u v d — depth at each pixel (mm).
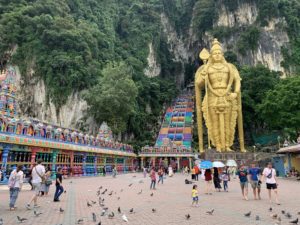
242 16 81562
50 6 59188
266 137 55531
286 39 74250
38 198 13312
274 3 76375
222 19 84500
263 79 58406
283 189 17125
